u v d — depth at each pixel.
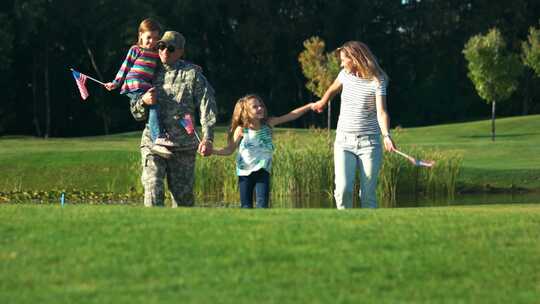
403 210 23.48
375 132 29.61
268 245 18.45
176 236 19.09
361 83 29.34
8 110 182.62
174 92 27.81
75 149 82.94
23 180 69.06
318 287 15.86
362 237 19.34
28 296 15.15
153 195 27.81
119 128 197.75
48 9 172.25
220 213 21.92
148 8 178.62
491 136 122.69
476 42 124.31
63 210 22.20
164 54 27.69
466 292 15.93
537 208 29.78
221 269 16.81
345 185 29.59
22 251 17.89
